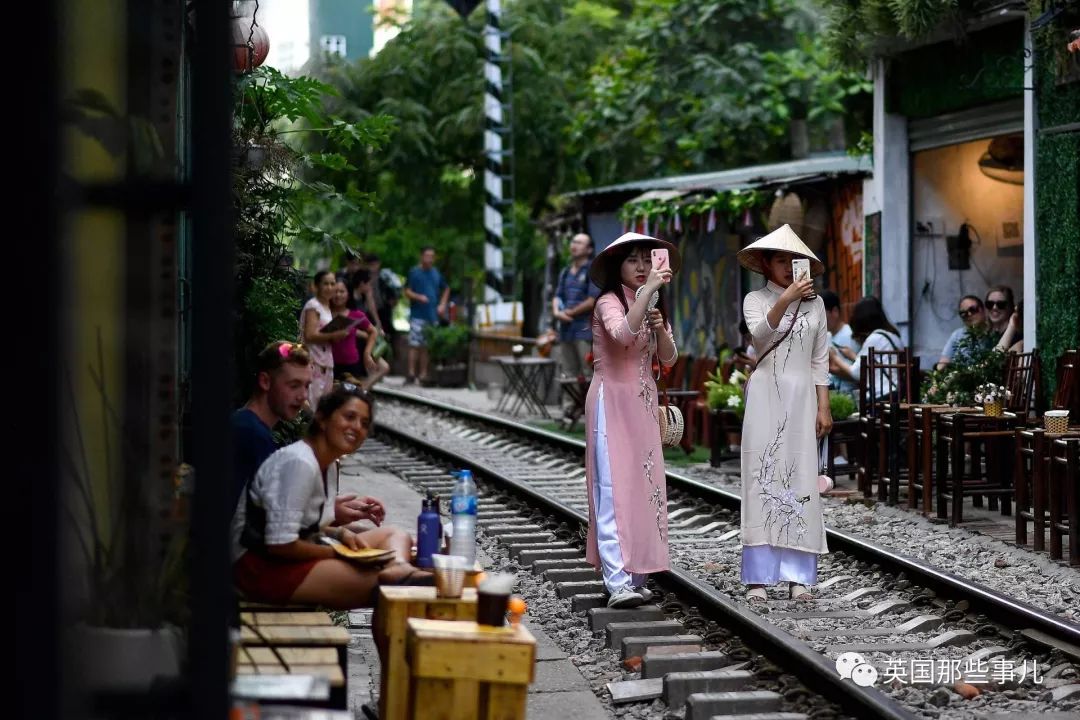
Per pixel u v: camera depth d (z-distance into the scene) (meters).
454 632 6.36
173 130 5.81
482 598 6.46
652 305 10.05
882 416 15.47
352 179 39.62
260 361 8.27
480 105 38.56
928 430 14.45
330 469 8.10
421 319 34.59
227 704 4.48
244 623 7.07
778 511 10.51
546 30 40.38
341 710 6.48
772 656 8.62
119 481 5.10
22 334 3.81
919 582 10.77
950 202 21.53
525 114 39.03
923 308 21.95
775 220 22.92
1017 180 20.41
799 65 33.69
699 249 28.31
